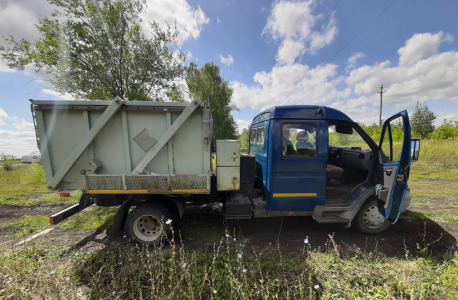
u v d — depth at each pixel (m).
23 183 7.58
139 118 2.83
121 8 7.35
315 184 3.18
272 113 3.14
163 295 1.89
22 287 1.88
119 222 3.01
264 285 2.04
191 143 2.90
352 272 2.27
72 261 2.54
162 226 2.90
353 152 3.74
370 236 3.34
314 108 3.18
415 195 5.33
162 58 8.62
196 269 2.32
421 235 3.32
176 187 2.86
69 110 2.73
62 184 2.85
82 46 7.09
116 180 2.79
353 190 3.36
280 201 3.18
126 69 7.83
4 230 3.55
